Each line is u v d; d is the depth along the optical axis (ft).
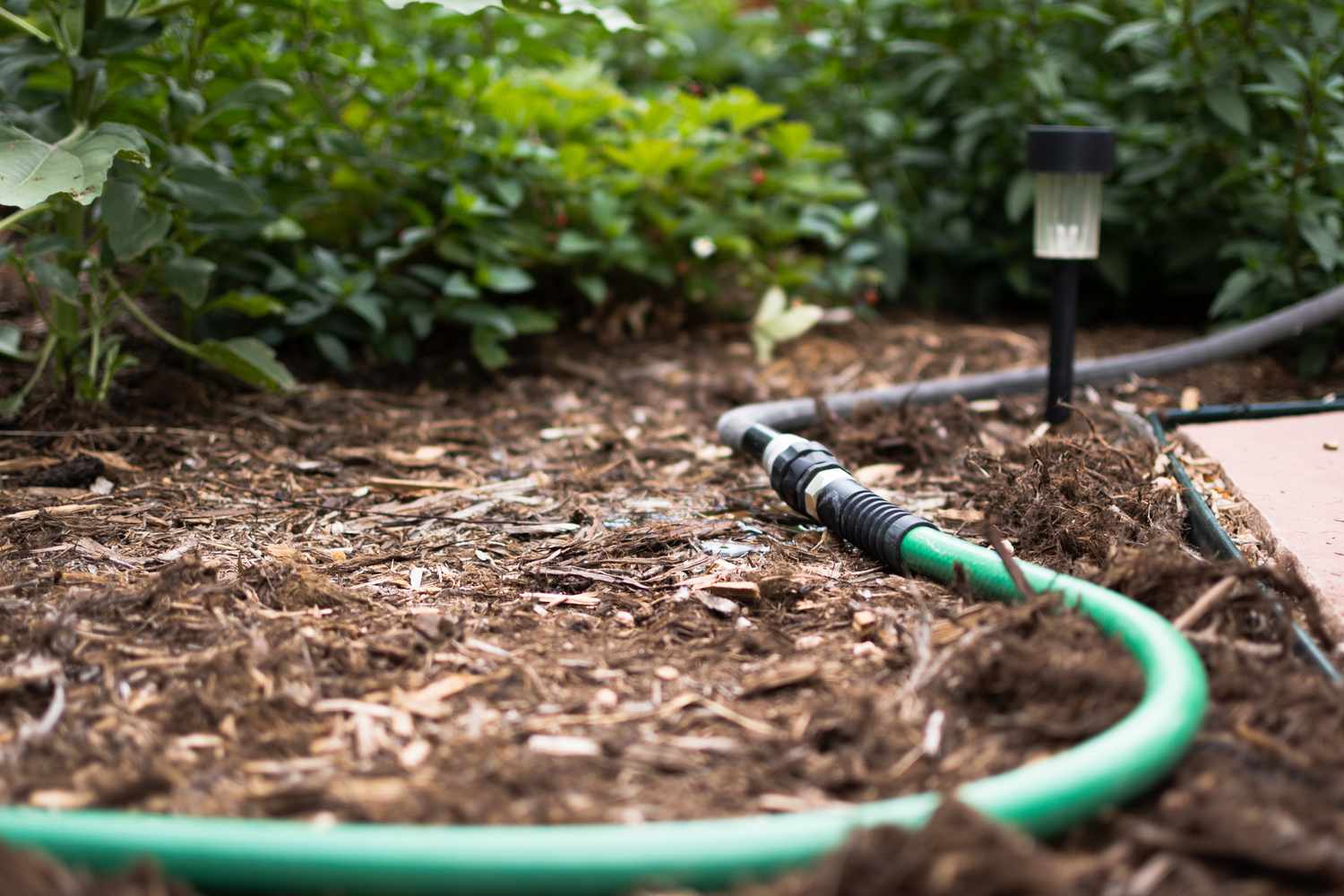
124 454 8.17
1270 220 10.73
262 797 3.95
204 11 8.86
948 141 13.82
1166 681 4.25
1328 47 10.84
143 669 4.93
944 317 13.48
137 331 10.68
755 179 12.34
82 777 4.12
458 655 5.19
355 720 4.59
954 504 7.43
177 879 3.49
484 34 12.19
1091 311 13.29
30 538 6.53
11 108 7.64
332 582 6.08
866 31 13.80
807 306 12.66
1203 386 10.07
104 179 6.69
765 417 8.64
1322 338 10.31
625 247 11.36
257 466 8.18
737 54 15.81
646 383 10.69
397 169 10.77
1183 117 12.35
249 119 10.21
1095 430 7.72
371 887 3.43
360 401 9.91
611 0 14.33
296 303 10.55
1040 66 12.32
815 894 3.20
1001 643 4.86
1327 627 5.17
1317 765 4.00
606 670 5.08
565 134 12.10
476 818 3.85
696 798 4.04
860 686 4.88
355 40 11.19
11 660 5.01
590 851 3.43
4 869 3.29
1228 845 3.51
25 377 9.52
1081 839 3.74
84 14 8.21
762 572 6.15
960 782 4.05
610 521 7.20
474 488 7.85
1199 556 6.04
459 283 10.24
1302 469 7.30
